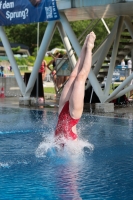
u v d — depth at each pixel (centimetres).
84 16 1694
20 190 603
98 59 1708
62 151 841
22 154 820
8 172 694
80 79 824
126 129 1112
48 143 915
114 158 790
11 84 2341
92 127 1148
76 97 819
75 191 596
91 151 848
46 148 867
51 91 2553
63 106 844
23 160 773
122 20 1585
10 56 1745
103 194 583
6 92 2323
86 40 839
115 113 1463
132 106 1709
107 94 1505
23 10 1586
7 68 4212
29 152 838
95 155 813
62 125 845
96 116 1382
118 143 927
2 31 1723
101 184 628
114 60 1529
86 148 876
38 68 1681
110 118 1333
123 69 2144
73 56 1839
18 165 738
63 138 847
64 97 847
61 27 1808
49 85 3022
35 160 774
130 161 768
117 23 1588
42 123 1224
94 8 1452
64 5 1473
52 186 619
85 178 659
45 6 1520
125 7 1413
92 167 725
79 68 847
